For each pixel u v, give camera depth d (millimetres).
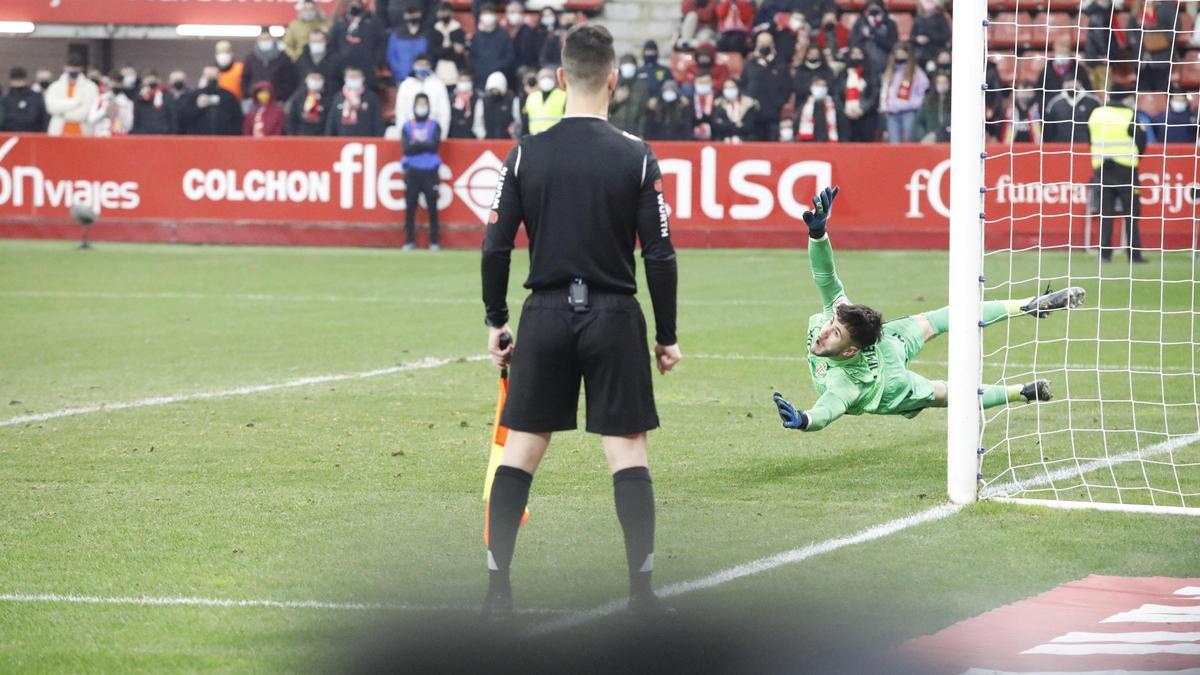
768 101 37469
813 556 9844
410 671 7535
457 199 36344
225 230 37000
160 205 37094
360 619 8453
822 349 11750
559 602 8812
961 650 7773
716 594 8938
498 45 39031
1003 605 8656
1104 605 8625
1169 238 33406
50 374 18469
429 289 28141
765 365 19109
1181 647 7793
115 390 17250
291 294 27375
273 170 36719
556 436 14430
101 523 10805
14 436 14406
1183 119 35719
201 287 28422
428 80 36438
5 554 9891
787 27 38875
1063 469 12969
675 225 35500
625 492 8453
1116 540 10227
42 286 28406
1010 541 10211
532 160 8492
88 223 35688
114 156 37125
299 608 8656
